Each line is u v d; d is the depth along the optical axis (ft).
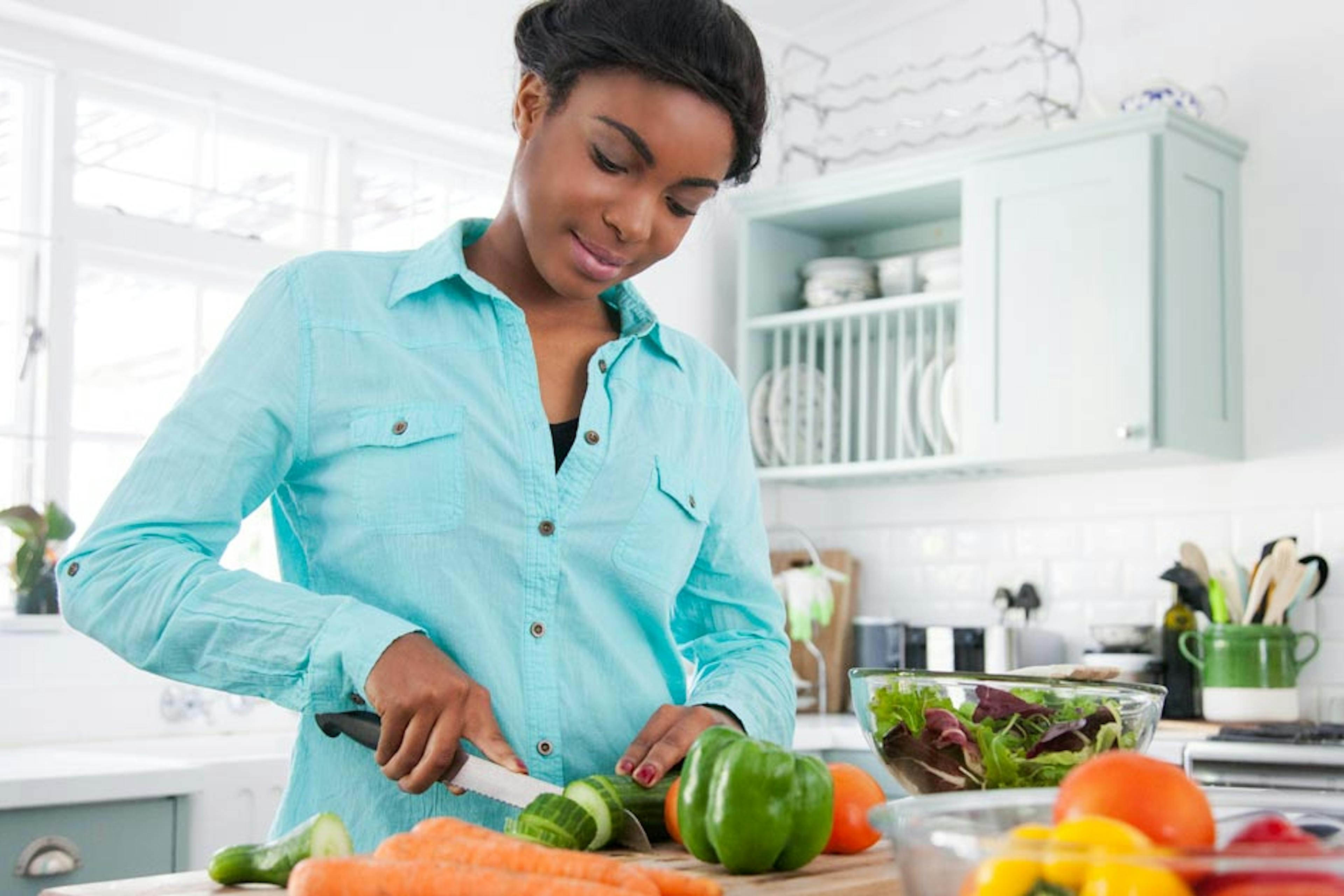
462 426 4.23
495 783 3.52
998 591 11.89
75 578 3.85
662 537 4.48
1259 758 8.68
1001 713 3.70
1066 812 2.48
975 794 2.81
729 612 4.83
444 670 3.62
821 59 13.23
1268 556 10.00
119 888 3.14
